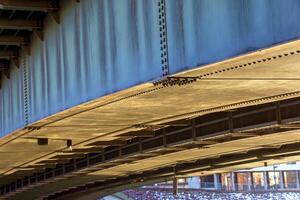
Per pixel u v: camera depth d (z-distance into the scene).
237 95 16.72
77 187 53.72
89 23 17.09
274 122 21.88
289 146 32.62
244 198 126.06
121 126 23.22
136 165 36.66
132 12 15.11
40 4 18.09
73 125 22.23
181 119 23.80
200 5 12.69
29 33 21.00
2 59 23.14
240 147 30.80
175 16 13.49
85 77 17.38
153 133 27.33
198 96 16.80
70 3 18.08
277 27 10.65
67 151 30.45
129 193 113.44
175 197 118.25
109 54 16.11
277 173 131.00
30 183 44.41
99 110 19.06
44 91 20.08
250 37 11.28
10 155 30.39
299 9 10.12
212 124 24.61
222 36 12.02
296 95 17.12
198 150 30.55
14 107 23.27
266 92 16.31
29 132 23.42
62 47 18.64
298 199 128.50
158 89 15.45
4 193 52.34
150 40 14.38
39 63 20.39
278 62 12.15
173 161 36.31
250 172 128.50
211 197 122.69
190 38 13.00
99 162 34.09
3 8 17.53
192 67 12.89
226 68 12.79
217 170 42.00
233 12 11.73
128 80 15.24
